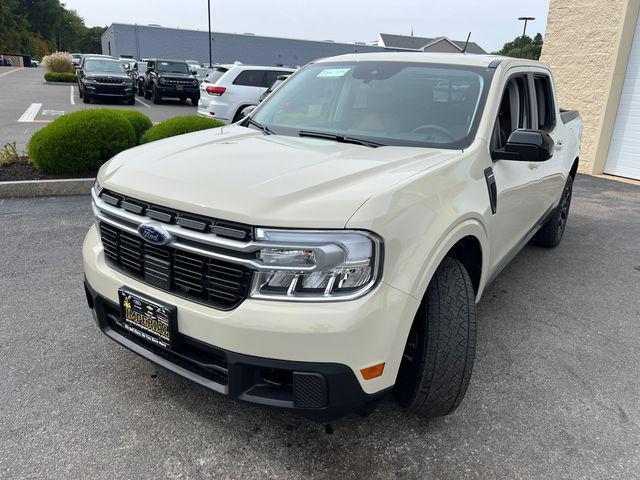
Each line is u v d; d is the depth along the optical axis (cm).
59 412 265
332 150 277
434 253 224
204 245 211
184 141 302
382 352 207
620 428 273
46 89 2695
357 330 198
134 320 241
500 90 320
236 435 254
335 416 211
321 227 197
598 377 321
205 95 1257
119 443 246
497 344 357
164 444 246
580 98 1077
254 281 203
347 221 199
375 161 253
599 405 293
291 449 247
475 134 294
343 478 231
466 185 262
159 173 240
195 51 5959
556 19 1103
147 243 231
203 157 259
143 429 255
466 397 294
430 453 248
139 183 237
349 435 258
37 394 278
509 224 336
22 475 223
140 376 297
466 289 248
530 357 341
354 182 223
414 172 240
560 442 260
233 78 1223
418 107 321
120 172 254
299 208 201
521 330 379
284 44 5991
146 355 243
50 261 458
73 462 232
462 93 320
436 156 269
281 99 376
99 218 254
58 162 701
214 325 209
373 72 356
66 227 550
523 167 344
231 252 205
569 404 292
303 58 6047
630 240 620
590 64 1045
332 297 199
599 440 263
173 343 225
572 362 338
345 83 356
